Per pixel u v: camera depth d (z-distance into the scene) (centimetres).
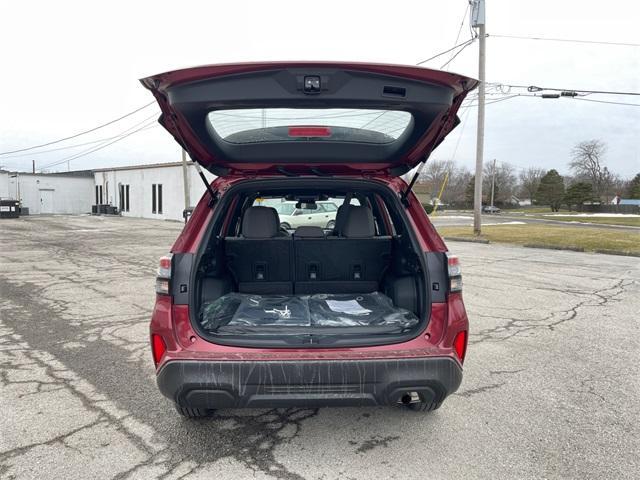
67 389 355
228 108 235
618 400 343
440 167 7206
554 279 870
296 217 707
